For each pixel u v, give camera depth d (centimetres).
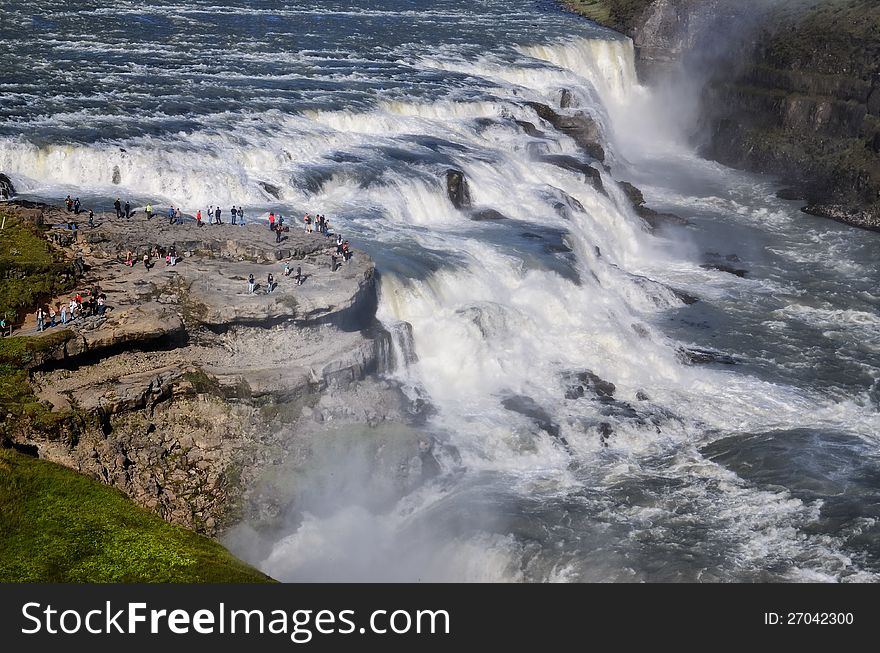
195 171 8206
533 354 7188
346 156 9138
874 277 9444
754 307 8644
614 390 7006
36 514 4934
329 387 6109
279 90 10619
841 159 11538
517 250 8044
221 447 5709
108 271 6575
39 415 5344
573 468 6178
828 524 5747
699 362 7575
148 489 5447
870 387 7406
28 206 7375
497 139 10412
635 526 5653
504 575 5278
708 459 6356
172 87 10369
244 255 6856
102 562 4691
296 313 6150
